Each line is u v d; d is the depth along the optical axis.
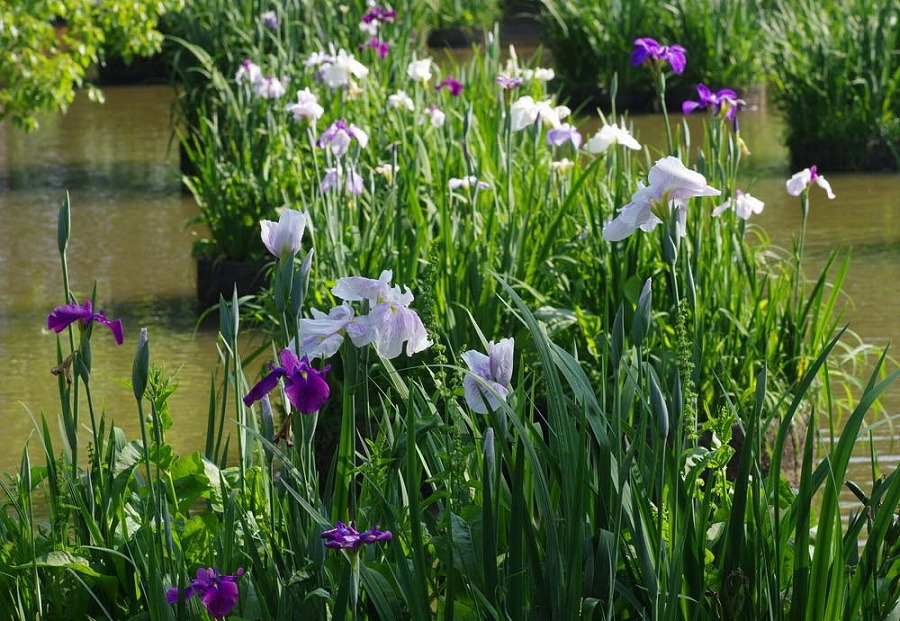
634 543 2.72
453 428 3.19
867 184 12.02
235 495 3.30
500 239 6.23
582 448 2.68
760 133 15.11
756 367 5.73
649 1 17.38
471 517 3.07
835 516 2.81
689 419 3.11
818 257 9.22
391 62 10.91
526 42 24.45
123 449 3.68
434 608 3.38
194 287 8.92
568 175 7.23
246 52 13.38
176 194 12.27
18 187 12.68
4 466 5.61
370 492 3.30
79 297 8.66
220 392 6.57
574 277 6.12
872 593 2.93
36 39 9.74
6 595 3.30
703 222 5.98
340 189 6.29
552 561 2.71
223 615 2.73
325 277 6.03
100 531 3.35
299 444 3.03
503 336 5.63
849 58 12.85
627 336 5.51
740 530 2.88
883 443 5.81
